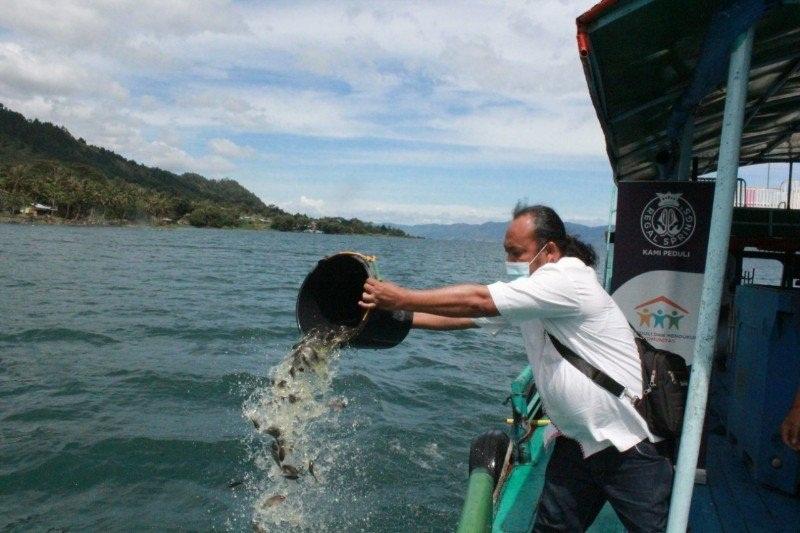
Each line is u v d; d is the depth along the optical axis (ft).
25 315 45.39
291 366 9.71
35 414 24.21
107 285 68.59
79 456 20.54
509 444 12.14
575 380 8.06
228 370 31.40
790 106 17.88
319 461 20.80
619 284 13.62
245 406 25.98
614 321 8.18
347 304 10.27
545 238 8.59
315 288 10.11
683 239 13.16
